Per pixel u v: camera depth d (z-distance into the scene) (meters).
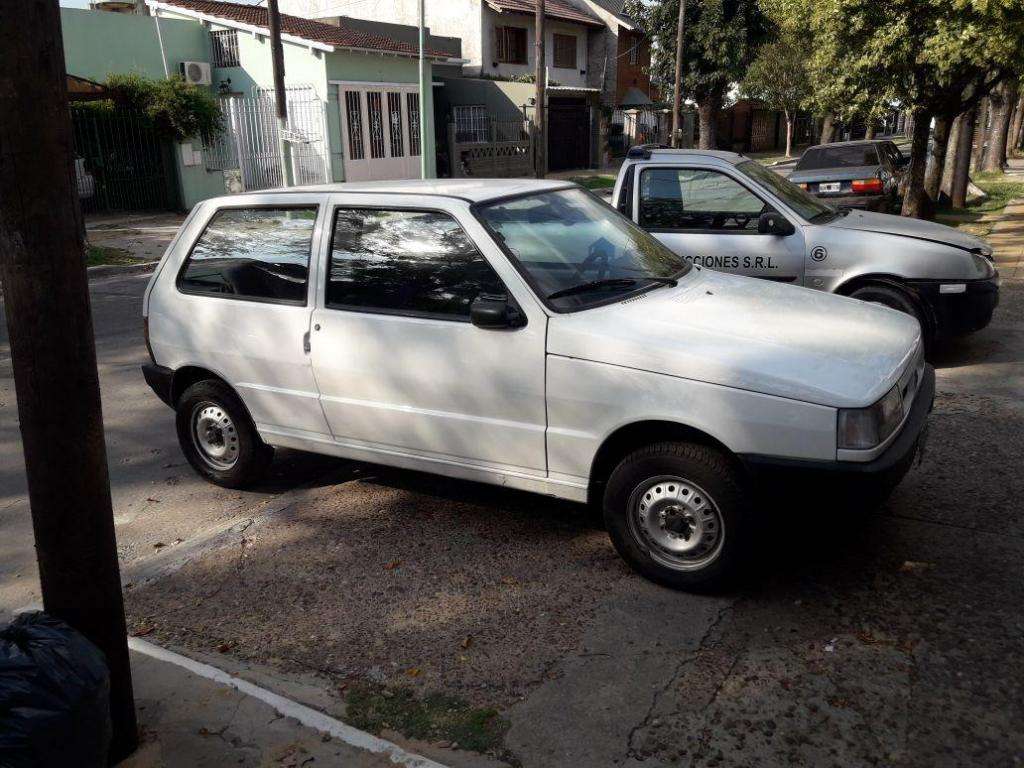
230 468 5.26
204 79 23.97
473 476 4.34
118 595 2.79
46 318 2.48
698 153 7.35
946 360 7.29
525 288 4.01
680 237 7.13
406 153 25.83
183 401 5.29
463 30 34.84
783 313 4.14
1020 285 10.02
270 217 4.84
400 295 4.38
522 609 3.81
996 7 11.48
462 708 3.16
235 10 25.55
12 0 2.27
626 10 37.31
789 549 4.20
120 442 6.31
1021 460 5.09
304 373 4.70
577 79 40.59
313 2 38.69
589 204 4.93
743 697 3.14
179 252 5.21
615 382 3.76
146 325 5.34
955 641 3.41
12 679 2.29
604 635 3.58
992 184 23.95
